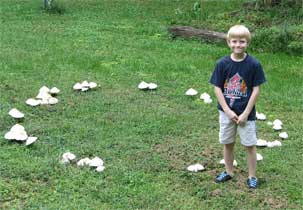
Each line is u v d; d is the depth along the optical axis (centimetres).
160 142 595
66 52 953
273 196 484
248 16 1220
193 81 823
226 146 504
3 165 518
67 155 538
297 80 847
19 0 1554
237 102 484
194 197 479
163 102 725
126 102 718
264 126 658
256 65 477
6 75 802
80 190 481
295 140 618
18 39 1046
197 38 1107
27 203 455
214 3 1535
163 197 476
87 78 810
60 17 1302
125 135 609
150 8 1467
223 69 484
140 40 1089
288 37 1043
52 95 728
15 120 633
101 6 1478
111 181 500
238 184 505
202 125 649
